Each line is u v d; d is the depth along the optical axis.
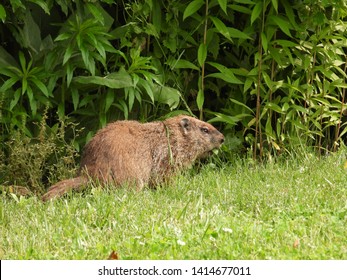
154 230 8.40
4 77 11.23
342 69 13.14
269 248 7.78
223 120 11.77
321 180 10.55
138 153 10.56
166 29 11.65
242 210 9.45
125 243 7.92
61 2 11.02
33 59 11.23
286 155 12.28
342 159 11.90
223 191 10.06
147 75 11.06
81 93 11.52
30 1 10.91
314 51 12.05
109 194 9.92
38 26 11.66
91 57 10.84
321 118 12.64
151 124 10.95
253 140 12.14
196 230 8.33
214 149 11.48
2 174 10.90
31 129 11.32
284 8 12.15
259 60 11.72
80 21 11.23
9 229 8.62
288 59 12.14
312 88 12.19
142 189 10.58
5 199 9.89
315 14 11.69
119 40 11.73
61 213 9.04
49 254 7.80
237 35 11.48
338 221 8.74
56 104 11.36
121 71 11.13
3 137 10.95
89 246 7.96
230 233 8.20
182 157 11.10
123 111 11.47
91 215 8.88
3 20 10.24
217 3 11.49
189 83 12.36
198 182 10.66
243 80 12.20
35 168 10.82
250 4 11.80
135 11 11.28
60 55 11.10
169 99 11.48
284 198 9.66
